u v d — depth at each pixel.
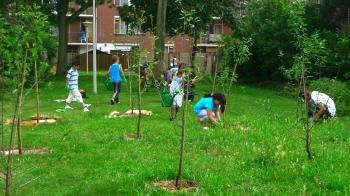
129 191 6.83
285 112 17.06
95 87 24.34
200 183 7.04
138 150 9.66
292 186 6.88
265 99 22.27
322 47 8.69
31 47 6.94
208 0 32.91
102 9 57.59
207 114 12.85
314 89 18.23
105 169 8.18
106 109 17.14
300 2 8.80
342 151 9.02
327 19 29.94
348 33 26.33
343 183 6.85
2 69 6.81
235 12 34.88
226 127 12.22
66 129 12.27
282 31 29.36
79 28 58.59
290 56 28.53
